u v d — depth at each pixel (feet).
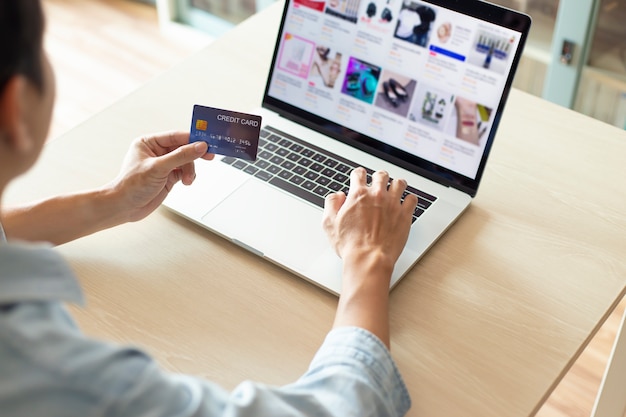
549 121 4.27
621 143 4.13
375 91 3.84
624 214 3.71
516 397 2.93
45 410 1.91
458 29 3.61
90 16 10.18
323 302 3.25
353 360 2.71
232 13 9.45
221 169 3.77
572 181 3.89
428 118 3.74
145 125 4.14
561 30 7.03
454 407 2.89
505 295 3.30
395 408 2.79
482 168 3.64
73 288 2.10
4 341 1.88
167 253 3.44
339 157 3.88
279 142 3.94
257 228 3.48
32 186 3.74
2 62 1.81
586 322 3.21
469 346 3.10
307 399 2.52
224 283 3.32
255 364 3.01
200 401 2.16
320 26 3.93
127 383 2.00
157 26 10.09
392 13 3.76
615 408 4.33
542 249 3.52
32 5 1.84
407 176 3.79
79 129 4.09
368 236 3.21
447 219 3.58
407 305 3.25
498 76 3.54
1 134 1.93
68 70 9.31
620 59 7.00
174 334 3.10
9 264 1.99
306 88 4.01
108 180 3.81
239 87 4.41
